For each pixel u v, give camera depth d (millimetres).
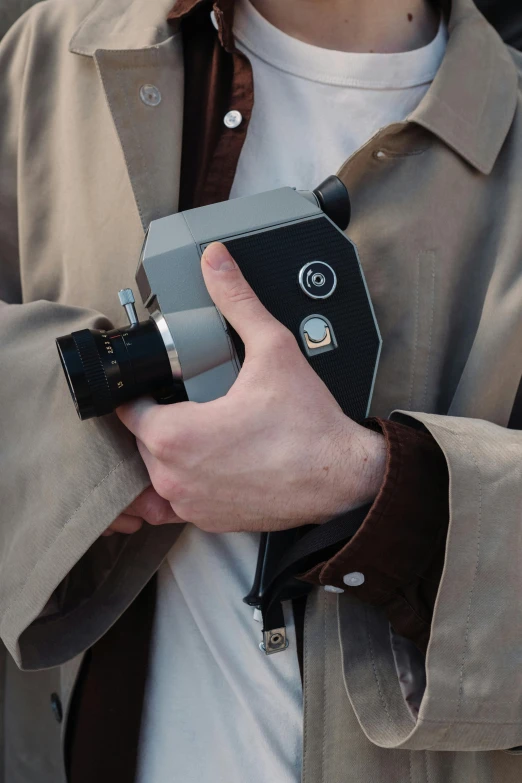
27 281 951
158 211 829
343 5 866
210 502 691
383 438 733
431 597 732
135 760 895
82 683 897
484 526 669
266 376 685
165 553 834
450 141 849
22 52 968
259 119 895
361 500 714
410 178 853
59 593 855
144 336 681
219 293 683
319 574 718
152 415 681
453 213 861
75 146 890
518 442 734
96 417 706
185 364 688
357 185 856
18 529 765
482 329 843
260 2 892
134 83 833
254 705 838
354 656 786
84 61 894
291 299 728
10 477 776
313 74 886
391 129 828
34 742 1076
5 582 760
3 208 973
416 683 776
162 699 883
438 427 699
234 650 847
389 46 912
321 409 704
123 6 937
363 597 743
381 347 832
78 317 834
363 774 782
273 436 681
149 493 762
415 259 842
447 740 668
